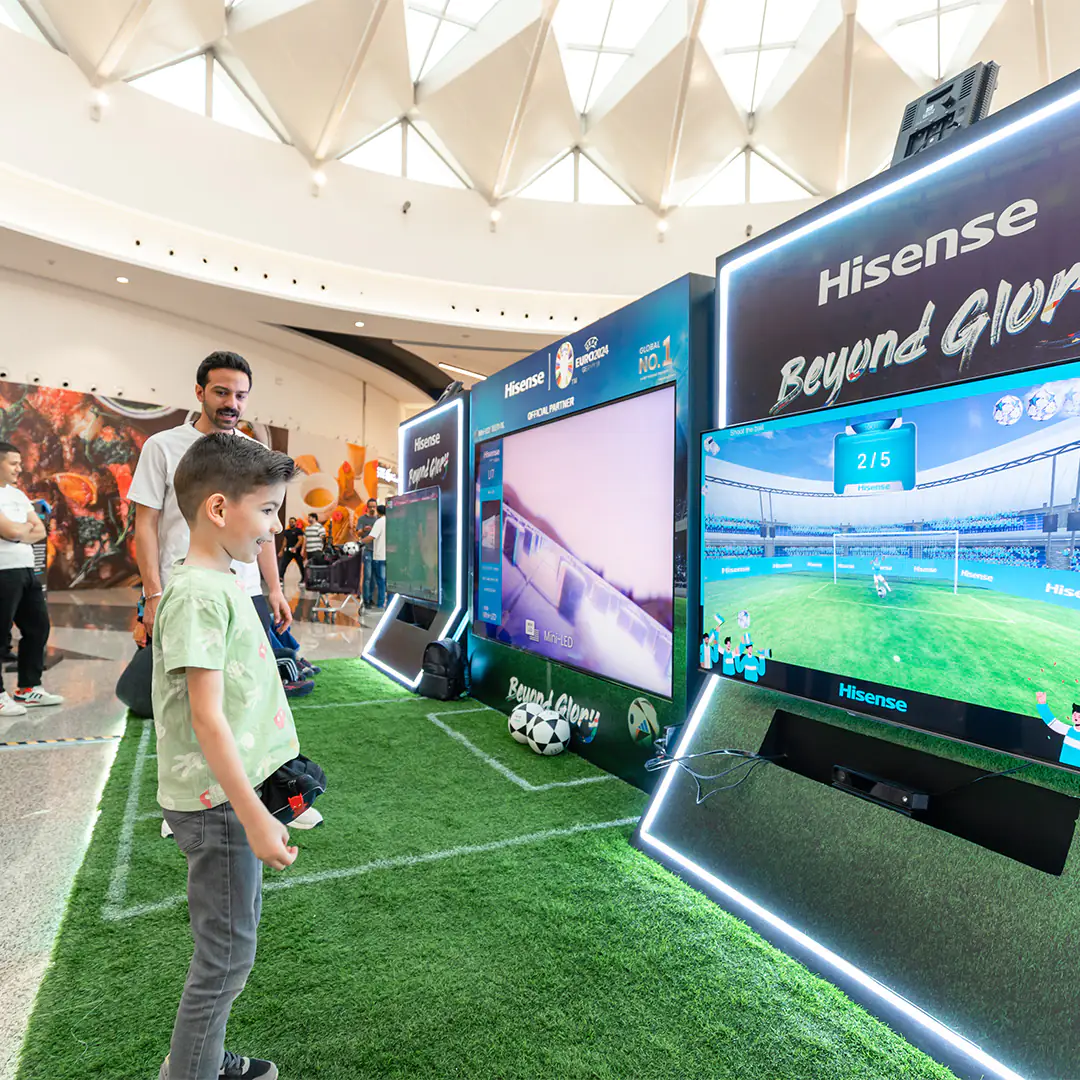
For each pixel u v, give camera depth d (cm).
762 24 1175
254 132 1105
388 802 281
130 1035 145
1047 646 151
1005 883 157
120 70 930
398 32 1057
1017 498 157
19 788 287
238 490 118
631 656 313
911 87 1150
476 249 1262
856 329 223
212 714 106
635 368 313
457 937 185
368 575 1098
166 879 211
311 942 181
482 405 471
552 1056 142
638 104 1185
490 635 451
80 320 1055
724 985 168
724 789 235
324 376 1514
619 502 323
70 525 1047
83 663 557
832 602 204
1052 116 172
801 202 1286
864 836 189
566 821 266
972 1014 146
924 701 179
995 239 185
